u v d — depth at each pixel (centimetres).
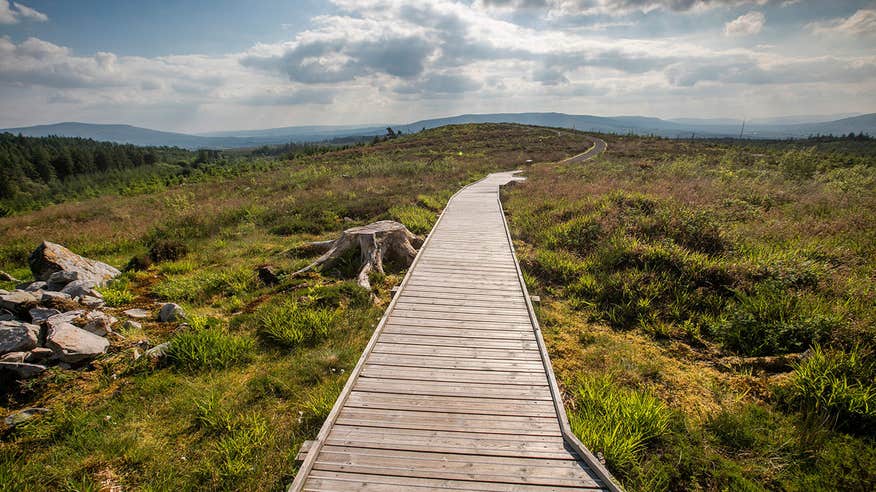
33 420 431
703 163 3062
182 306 753
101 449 403
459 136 6397
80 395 477
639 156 4034
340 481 332
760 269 751
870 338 530
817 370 474
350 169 3008
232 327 668
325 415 436
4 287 830
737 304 674
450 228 1220
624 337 637
